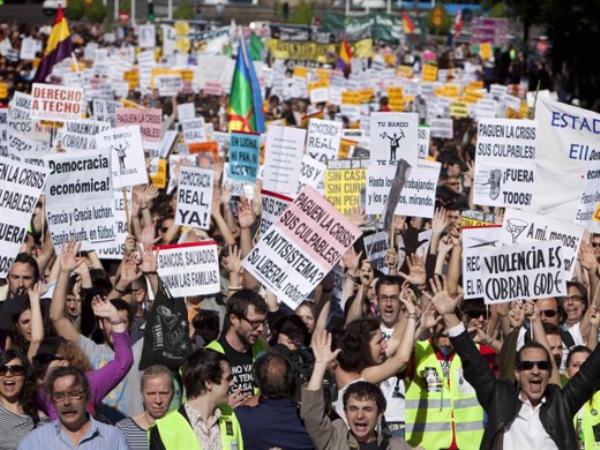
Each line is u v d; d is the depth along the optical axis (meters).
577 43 51.62
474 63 63.28
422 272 13.18
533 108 24.70
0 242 13.24
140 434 10.70
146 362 11.89
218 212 17.27
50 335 11.95
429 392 12.59
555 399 10.45
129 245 13.55
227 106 37.72
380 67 42.53
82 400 9.58
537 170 17.30
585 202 17.14
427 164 17.39
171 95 36.88
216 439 9.91
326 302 13.88
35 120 21.25
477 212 16.98
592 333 13.37
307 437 10.34
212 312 13.51
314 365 10.34
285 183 17.73
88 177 14.07
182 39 60.53
